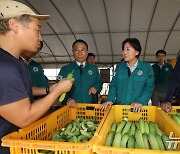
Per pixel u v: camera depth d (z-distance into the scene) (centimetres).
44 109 118
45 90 174
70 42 1254
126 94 261
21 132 120
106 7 883
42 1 863
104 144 128
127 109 205
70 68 302
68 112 210
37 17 126
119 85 266
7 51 120
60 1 853
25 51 130
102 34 1137
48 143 103
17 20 117
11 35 120
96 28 1078
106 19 983
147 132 160
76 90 296
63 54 1427
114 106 205
